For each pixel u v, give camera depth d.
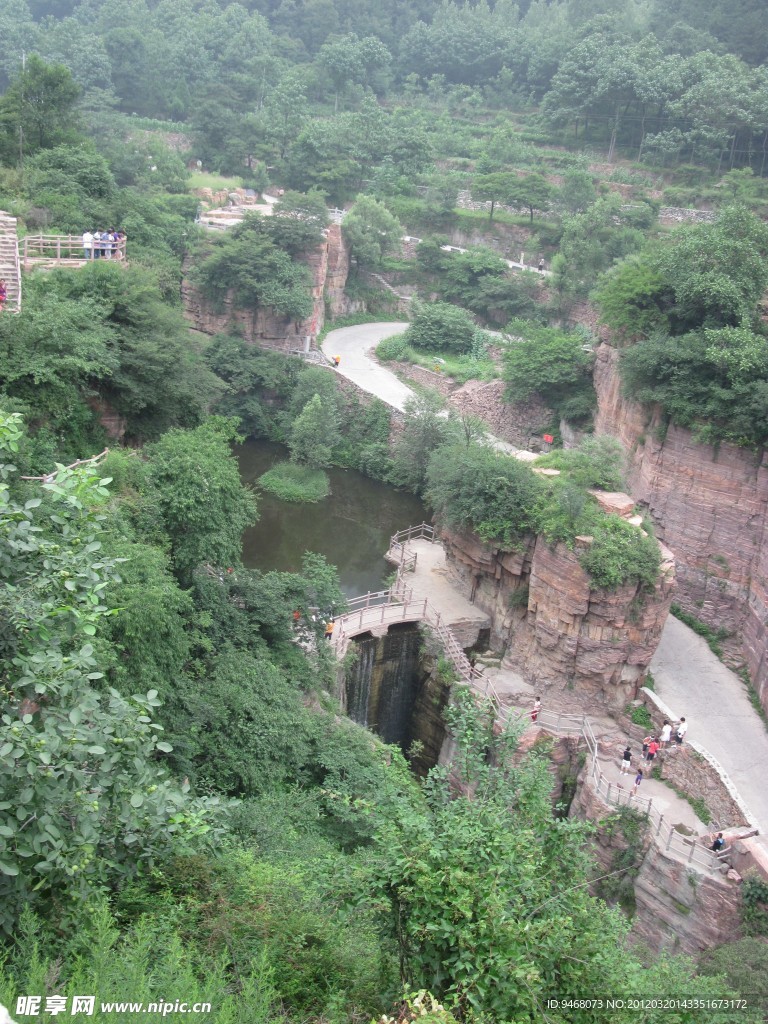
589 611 36.84
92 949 11.97
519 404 68.06
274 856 23.69
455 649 41.09
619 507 38.34
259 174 103.25
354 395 73.25
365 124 105.62
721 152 96.19
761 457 42.19
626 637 36.88
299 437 67.94
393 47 142.50
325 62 125.00
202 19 136.75
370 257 87.94
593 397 63.28
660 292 50.03
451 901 12.71
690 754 35.12
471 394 71.56
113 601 25.38
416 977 13.12
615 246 79.56
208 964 13.88
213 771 28.55
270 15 151.00
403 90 132.88
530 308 84.25
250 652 34.53
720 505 44.06
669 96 98.38
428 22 147.62
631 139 105.56
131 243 59.16
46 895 13.20
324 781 30.33
